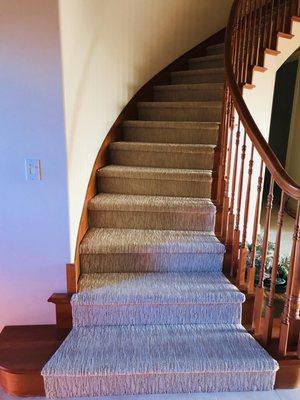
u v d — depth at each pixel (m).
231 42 2.21
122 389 1.52
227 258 2.00
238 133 1.91
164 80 3.48
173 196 2.36
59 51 1.48
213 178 2.30
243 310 1.81
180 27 3.47
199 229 2.20
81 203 1.96
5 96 1.52
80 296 1.72
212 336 1.69
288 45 2.68
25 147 1.59
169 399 1.52
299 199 1.42
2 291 1.79
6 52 1.47
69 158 1.65
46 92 1.52
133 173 2.33
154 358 1.52
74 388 1.50
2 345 1.64
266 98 2.71
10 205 1.67
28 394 1.52
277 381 1.58
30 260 1.75
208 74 3.22
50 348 1.61
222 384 1.55
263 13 2.72
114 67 2.56
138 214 2.18
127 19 2.69
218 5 3.70
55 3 1.42
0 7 1.42
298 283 1.52
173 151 2.49
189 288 1.81
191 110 2.90
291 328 1.59
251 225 2.88
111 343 1.62
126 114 2.92
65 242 1.72
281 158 5.79
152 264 1.99
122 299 1.71
